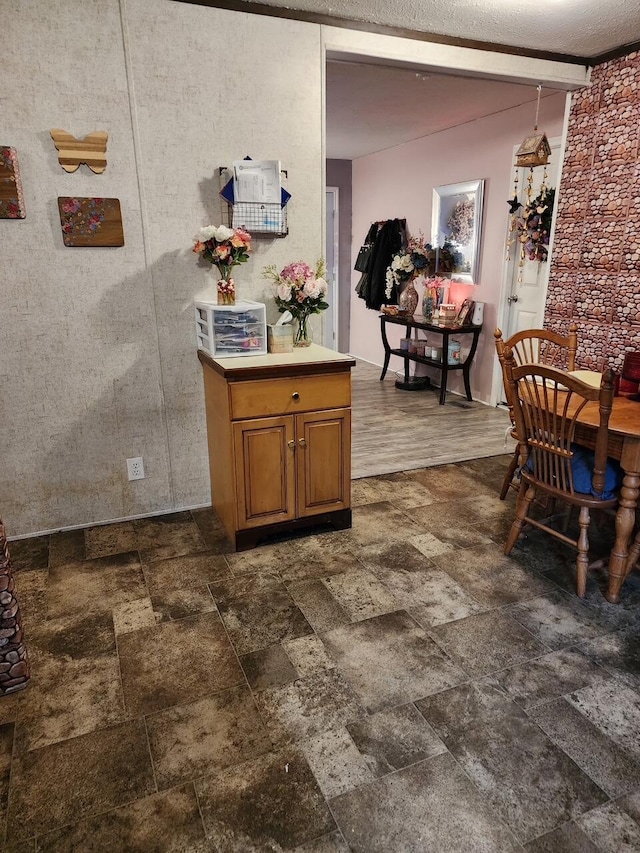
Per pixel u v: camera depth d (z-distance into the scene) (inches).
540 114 166.7
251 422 96.9
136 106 97.1
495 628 81.2
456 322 205.0
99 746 61.7
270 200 105.8
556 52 122.3
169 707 67.1
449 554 101.7
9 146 91.2
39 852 50.8
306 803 55.2
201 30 98.0
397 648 77.0
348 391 102.9
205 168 104.0
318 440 103.0
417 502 123.1
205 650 76.8
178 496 118.3
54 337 101.2
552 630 80.8
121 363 106.7
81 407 106.0
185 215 104.7
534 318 180.9
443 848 51.0
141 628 81.4
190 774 58.4
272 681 71.2
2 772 58.7
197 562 99.0
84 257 99.8
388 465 144.3
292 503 104.4
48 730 63.8
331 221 289.1
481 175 195.0
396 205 247.1
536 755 60.4
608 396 77.4
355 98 166.6
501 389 199.0
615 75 119.6
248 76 103.0
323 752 60.9
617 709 66.6
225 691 69.5
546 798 55.6
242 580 93.5
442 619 83.1
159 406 111.7
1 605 66.3
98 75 93.9
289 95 106.6
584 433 89.8
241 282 112.0
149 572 95.9
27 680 70.4
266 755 60.5
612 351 125.9
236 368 93.0
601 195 125.0
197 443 116.9
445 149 211.0
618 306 123.3
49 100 92.2
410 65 115.4
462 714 65.9
